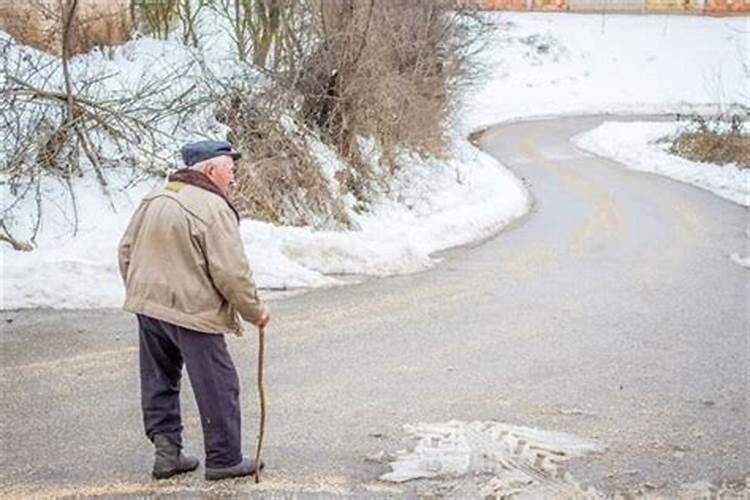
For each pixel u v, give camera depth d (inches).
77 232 502.3
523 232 775.1
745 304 495.5
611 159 1448.1
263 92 684.1
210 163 227.1
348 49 756.0
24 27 657.0
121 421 283.4
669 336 418.0
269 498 231.0
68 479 240.1
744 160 1232.2
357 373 344.2
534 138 1718.8
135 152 578.2
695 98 2283.5
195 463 245.4
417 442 272.4
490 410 304.5
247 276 222.5
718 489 243.4
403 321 432.1
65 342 370.6
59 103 554.9
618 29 2522.1
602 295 510.9
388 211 776.9
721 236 770.2
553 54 2380.7
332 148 754.8
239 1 776.9
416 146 950.4
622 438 280.7
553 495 236.4
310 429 281.0
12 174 517.3
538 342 400.2
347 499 231.6
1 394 306.7
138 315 230.5
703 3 2608.3
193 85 639.1
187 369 228.7
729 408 313.9
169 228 221.8
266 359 358.6
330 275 539.2
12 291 423.2
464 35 1331.2
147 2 792.3
